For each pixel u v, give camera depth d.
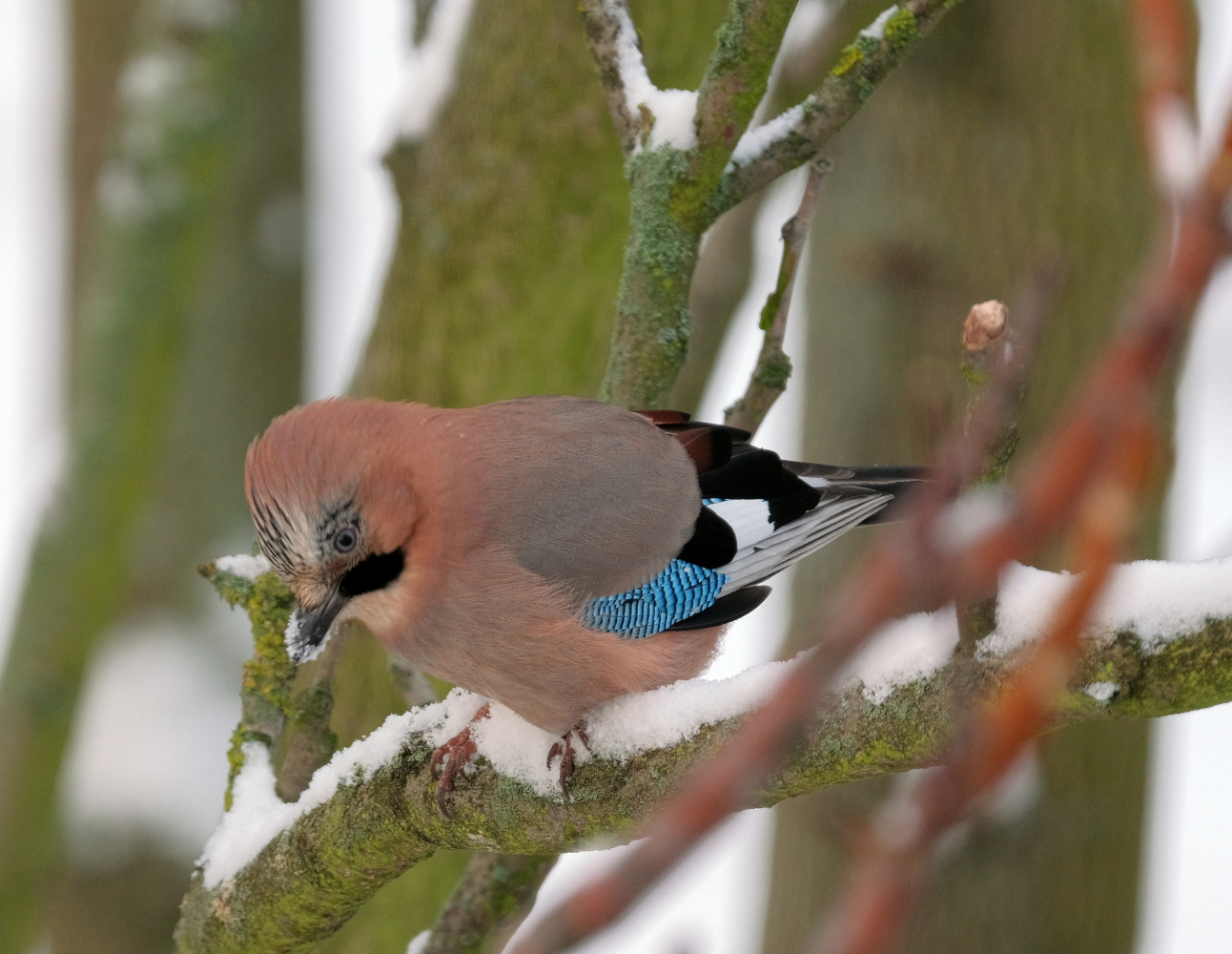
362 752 6.68
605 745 6.01
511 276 9.26
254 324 13.80
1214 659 4.48
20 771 11.03
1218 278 2.48
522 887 7.45
